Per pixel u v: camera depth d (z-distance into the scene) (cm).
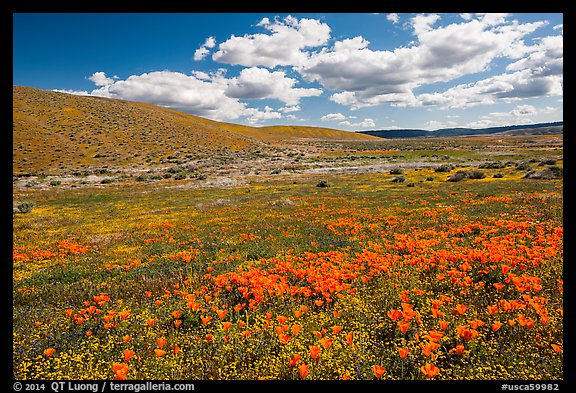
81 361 464
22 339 541
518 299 559
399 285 672
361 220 1611
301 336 499
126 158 7938
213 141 11200
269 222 1720
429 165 5734
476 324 442
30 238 1583
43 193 3853
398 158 7638
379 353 454
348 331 516
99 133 9356
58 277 934
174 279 823
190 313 598
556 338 454
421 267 764
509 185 2738
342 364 436
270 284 623
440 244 1009
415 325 512
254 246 1205
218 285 677
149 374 438
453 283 638
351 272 745
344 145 13975
